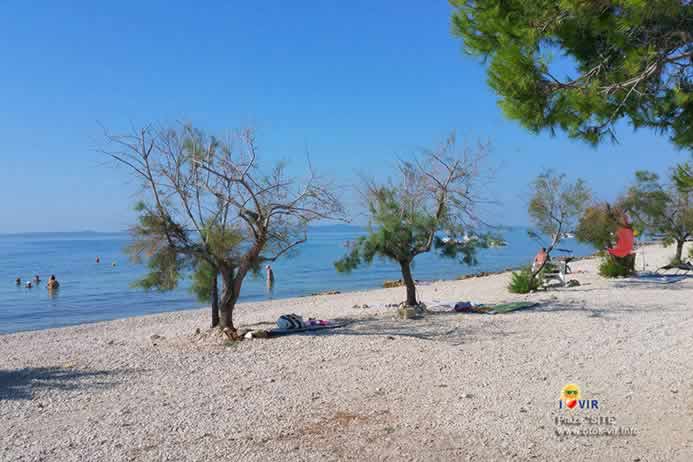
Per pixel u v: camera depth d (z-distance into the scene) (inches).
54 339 555.5
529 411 257.6
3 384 338.3
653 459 199.6
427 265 1844.2
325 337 447.2
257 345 427.5
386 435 231.3
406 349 393.4
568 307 571.8
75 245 5689.0
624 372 317.7
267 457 210.2
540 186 779.4
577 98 202.1
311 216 470.9
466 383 306.8
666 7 173.5
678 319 481.4
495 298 695.1
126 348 448.1
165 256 457.7
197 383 325.7
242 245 480.7
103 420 261.6
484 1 213.6
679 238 971.9
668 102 209.0
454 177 558.9
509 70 201.0
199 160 443.2
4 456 218.4
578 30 202.2
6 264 2418.8
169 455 214.8
